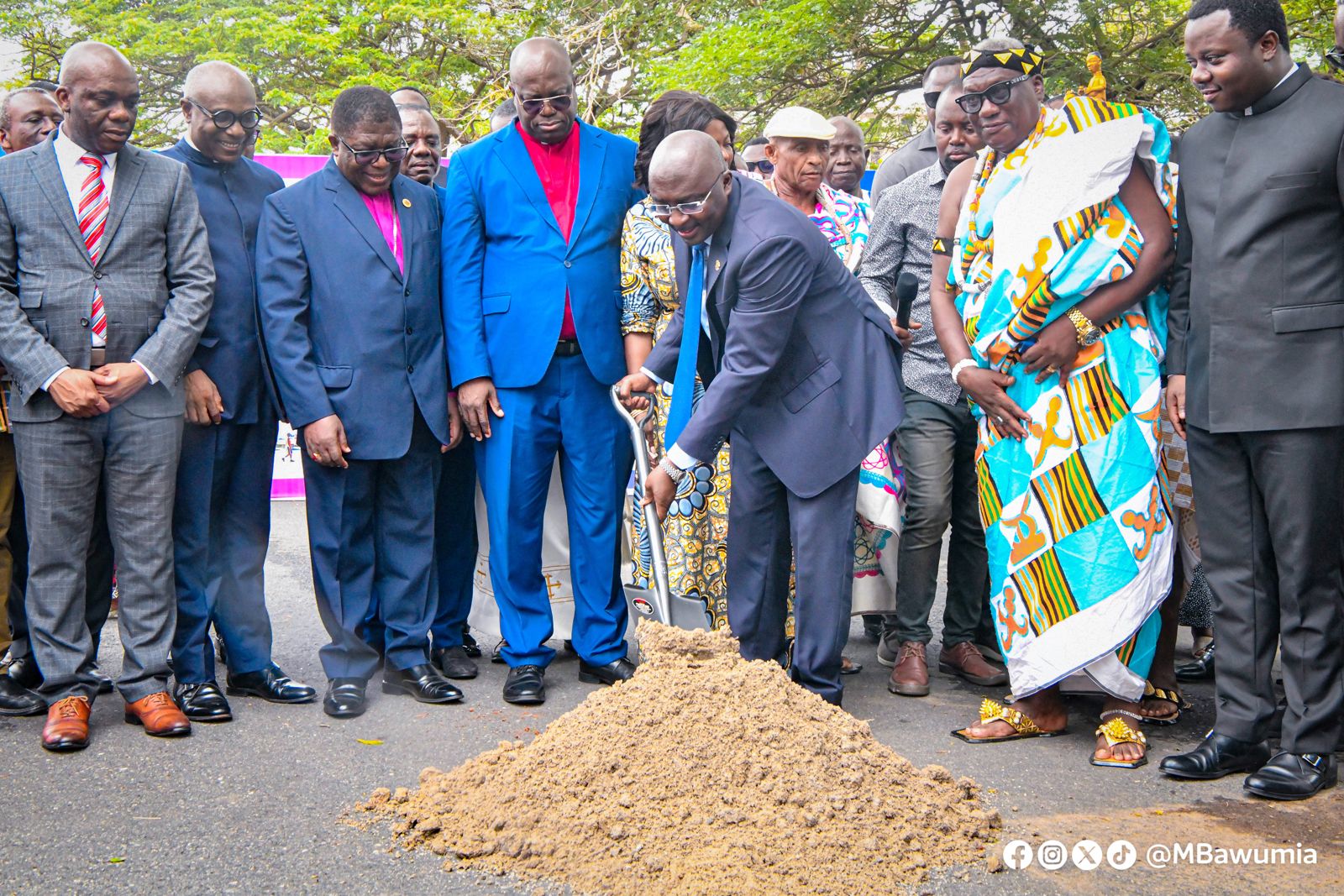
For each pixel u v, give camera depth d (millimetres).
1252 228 3375
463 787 3164
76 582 3875
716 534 4348
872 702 4293
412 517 4363
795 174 4609
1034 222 3646
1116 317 3674
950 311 4016
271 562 7258
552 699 4312
